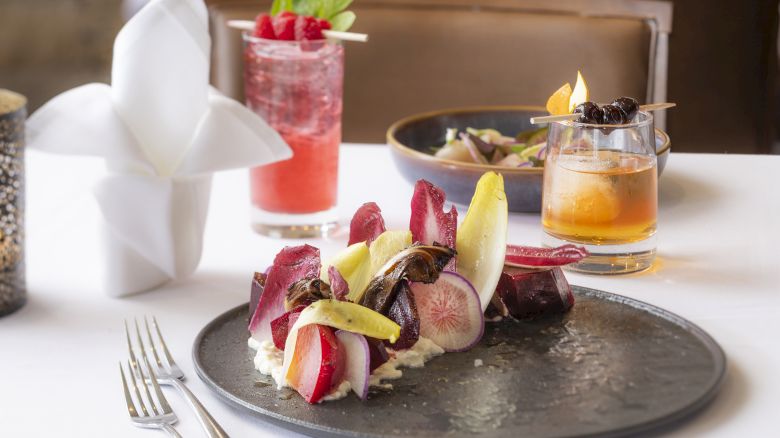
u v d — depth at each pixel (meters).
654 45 1.72
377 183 1.29
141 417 0.87
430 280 0.91
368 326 0.87
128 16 3.98
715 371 0.89
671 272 1.07
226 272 1.09
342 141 1.74
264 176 1.16
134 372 0.93
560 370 0.90
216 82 1.70
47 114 1.02
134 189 1.02
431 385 0.88
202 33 1.04
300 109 1.14
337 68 1.15
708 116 1.88
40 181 1.31
